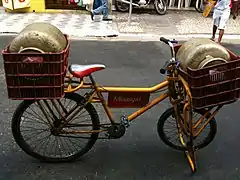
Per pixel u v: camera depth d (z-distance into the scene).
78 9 10.75
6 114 4.86
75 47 7.71
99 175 3.72
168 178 3.71
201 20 10.37
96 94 3.65
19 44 3.20
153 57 7.29
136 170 3.82
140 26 9.49
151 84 5.98
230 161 4.01
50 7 10.60
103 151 4.11
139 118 4.84
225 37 8.88
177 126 4.00
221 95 3.46
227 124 4.78
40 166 3.82
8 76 3.23
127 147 4.20
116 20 9.98
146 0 10.82
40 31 3.24
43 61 3.19
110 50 7.62
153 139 4.38
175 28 9.46
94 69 3.51
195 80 3.34
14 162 3.87
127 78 6.18
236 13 10.50
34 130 4.30
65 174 3.71
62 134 3.77
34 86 3.29
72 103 4.23
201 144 4.07
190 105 3.41
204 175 3.77
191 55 3.39
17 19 9.75
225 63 3.34
